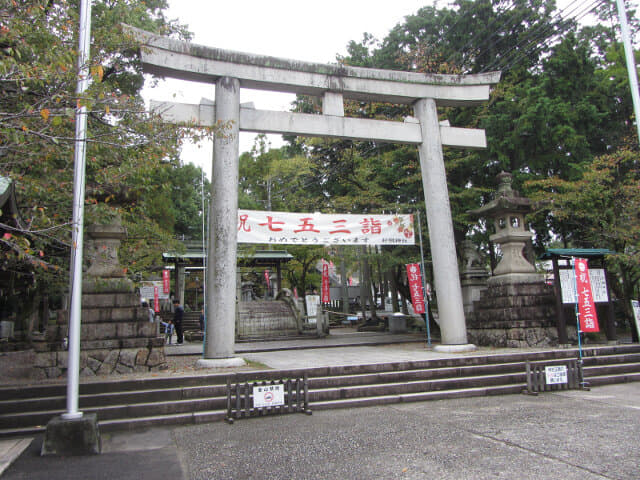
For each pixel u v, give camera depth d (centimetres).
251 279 3491
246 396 711
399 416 702
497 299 1298
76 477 459
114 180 775
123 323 926
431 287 2012
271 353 1335
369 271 2670
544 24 1712
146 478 452
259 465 485
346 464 481
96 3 1052
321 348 1502
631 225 1366
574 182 1482
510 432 591
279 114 1135
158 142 732
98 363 891
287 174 2283
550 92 1762
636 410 710
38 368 868
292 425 660
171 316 2556
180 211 3456
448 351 1155
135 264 1455
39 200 778
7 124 546
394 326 2128
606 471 443
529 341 1211
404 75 1263
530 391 858
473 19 1816
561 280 1211
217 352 960
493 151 1633
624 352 1115
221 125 880
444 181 1259
